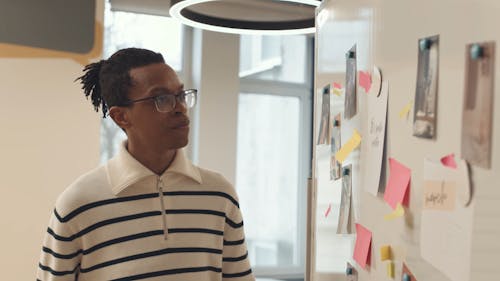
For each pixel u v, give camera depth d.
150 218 1.37
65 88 3.17
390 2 1.05
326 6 1.54
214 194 1.46
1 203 3.02
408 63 0.97
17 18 3.08
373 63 1.14
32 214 3.08
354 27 1.27
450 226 0.81
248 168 5.15
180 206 1.41
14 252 3.04
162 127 1.35
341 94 1.38
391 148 1.04
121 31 4.57
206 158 4.61
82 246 1.36
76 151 3.18
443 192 0.83
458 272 0.78
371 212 1.14
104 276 1.35
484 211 0.72
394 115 1.02
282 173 5.27
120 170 1.38
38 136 3.10
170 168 1.40
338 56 1.41
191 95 1.41
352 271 1.27
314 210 1.64
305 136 5.35
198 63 4.64
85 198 1.35
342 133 1.36
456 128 0.79
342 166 1.35
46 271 1.40
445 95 0.83
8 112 3.05
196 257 1.40
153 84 1.35
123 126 1.42
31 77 3.10
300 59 5.34
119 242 1.35
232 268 1.53
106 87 1.40
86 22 3.22
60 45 3.16
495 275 0.69
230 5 1.99
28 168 3.08
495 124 0.69
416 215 0.93
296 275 5.25
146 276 1.34
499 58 0.69
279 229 5.25
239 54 4.71
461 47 0.78
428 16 0.89
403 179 0.97
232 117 4.68
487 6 0.72
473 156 0.74
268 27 2.12
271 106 5.24
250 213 5.16
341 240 1.36
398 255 1.00
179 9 1.83
